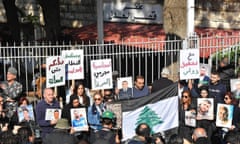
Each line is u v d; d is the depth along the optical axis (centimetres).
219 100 1259
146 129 1012
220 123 1198
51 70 1288
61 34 2291
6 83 1323
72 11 2686
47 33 2152
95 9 2592
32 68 1506
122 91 1325
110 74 1297
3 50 1506
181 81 1350
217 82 1285
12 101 1267
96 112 1202
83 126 1192
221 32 2070
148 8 2342
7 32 2466
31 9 2825
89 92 1359
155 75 1742
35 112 1227
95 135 1059
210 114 1211
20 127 1029
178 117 1220
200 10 2178
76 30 2523
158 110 1212
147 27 2309
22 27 2612
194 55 1323
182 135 1131
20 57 1480
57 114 1191
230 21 2119
